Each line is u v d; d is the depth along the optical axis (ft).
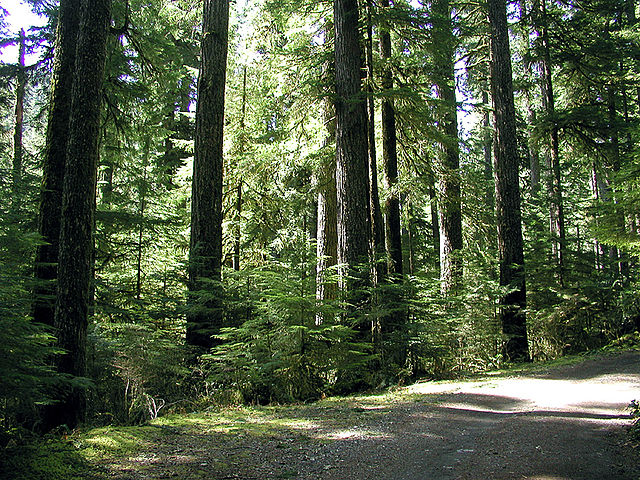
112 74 36.40
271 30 54.19
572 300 45.19
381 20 37.70
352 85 36.88
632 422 18.06
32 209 34.27
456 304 40.78
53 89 31.27
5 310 14.53
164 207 45.98
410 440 17.24
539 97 67.67
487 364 39.81
